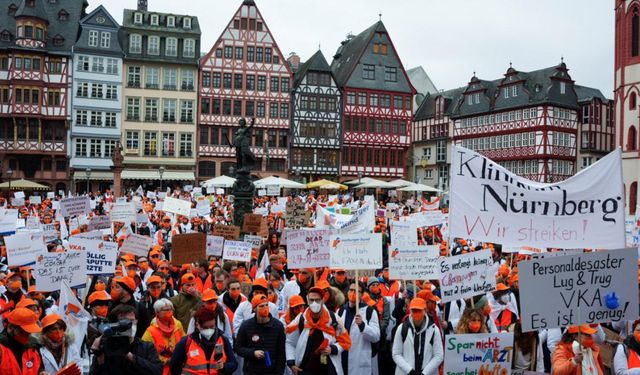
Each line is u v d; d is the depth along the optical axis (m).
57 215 21.92
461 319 7.38
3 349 5.68
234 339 8.11
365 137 65.50
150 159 59.16
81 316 7.82
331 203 24.91
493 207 9.58
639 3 46.47
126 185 59.03
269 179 41.03
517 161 62.34
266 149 58.91
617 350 7.11
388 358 8.89
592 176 9.37
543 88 60.78
